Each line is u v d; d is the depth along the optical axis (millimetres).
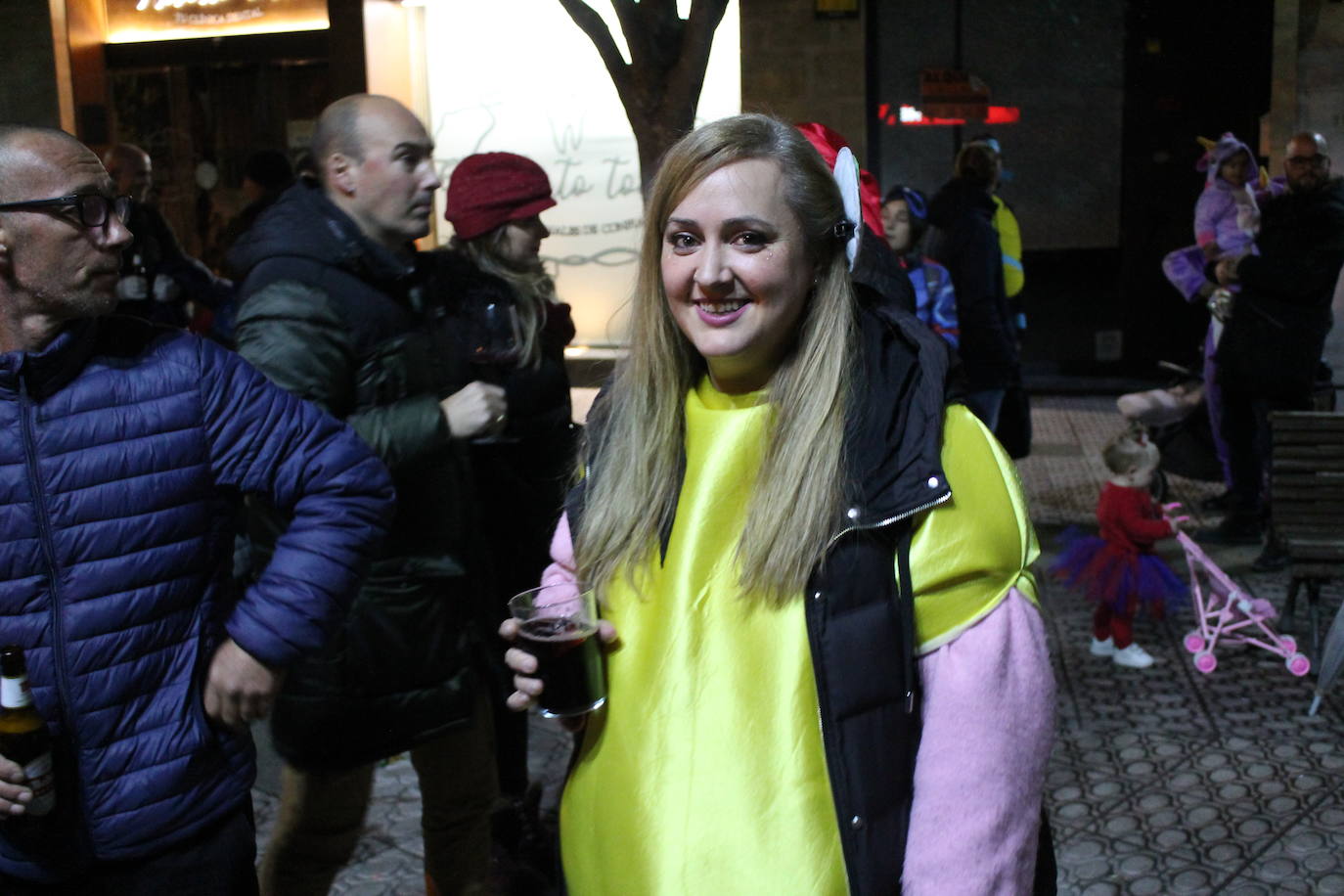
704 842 1565
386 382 2633
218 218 11328
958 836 1538
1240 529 6594
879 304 1747
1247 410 6477
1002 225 7219
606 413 1850
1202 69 10656
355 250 2635
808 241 1626
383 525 2098
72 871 1896
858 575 1578
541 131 11133
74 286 1833
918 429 1588
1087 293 11156
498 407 2756
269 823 3959
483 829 2945
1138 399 6957
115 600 1876
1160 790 4016
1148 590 4887
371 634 2555
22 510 1838
